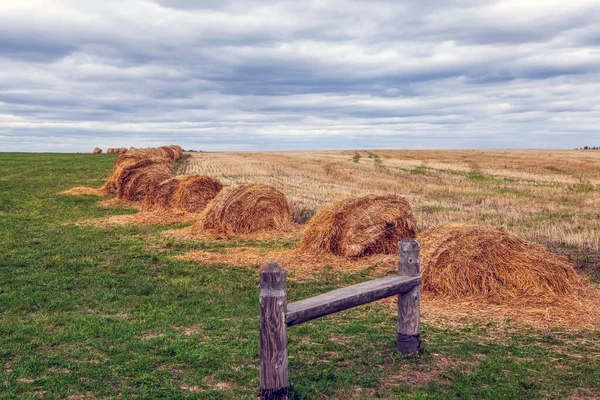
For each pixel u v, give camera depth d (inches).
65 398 175.0
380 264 408.5
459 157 2273.6
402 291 212.1
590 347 232.2
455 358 216.2
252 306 297.9
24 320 263.3
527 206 759.7
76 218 617.0
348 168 1603.1
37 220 593.6
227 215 535.5
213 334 245.0
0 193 829.8
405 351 218.2
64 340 232.8
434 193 937.5
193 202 655.1
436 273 326.0
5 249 434.6
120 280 350.3
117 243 474.9
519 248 336.5
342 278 369.1
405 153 2800.2
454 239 338.0
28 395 175.5
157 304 298.2
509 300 306.7
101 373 195.8
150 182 767.1
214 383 189.9
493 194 925.8
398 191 952.9
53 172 1286.9
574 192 974.4
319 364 208.8
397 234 447.2
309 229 452.1
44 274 356.5
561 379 195.9
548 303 300.5
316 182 1127.6
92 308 288.8
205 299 311.0
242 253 444.8
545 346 233.5
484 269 322.0
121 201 772.0
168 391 180.7
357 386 188.7
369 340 237.5
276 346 166.9
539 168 1609.3
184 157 2251.5
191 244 482.6
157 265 398.3
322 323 265.6
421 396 178.4
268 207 551.2
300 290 335.3
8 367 201.8
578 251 448.5
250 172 1407.5
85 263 393.4
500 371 202.2
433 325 265.0
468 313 286.8
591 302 303.4
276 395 168.1
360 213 438.3
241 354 218.5
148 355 215.8
